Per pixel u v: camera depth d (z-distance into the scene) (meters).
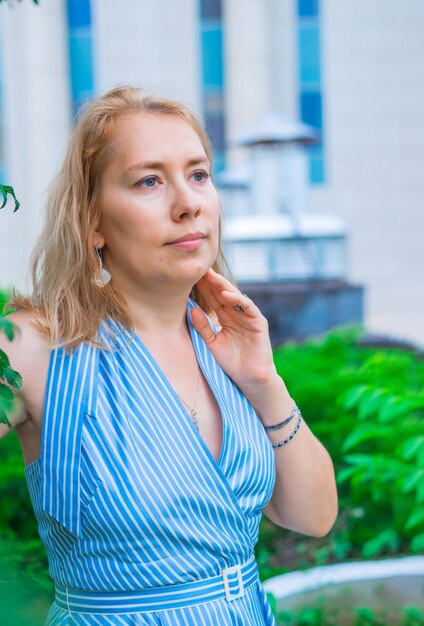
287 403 2.02
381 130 18.91
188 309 2.04
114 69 18.39
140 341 1.83
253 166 12.60
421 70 18.80
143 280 1.86
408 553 4.35
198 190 1.87
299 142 12.35
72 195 1.87
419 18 18.75
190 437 1.77
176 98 2.03
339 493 4.84
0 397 1.47
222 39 18.62
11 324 1.43
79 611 1.75
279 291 10.34
